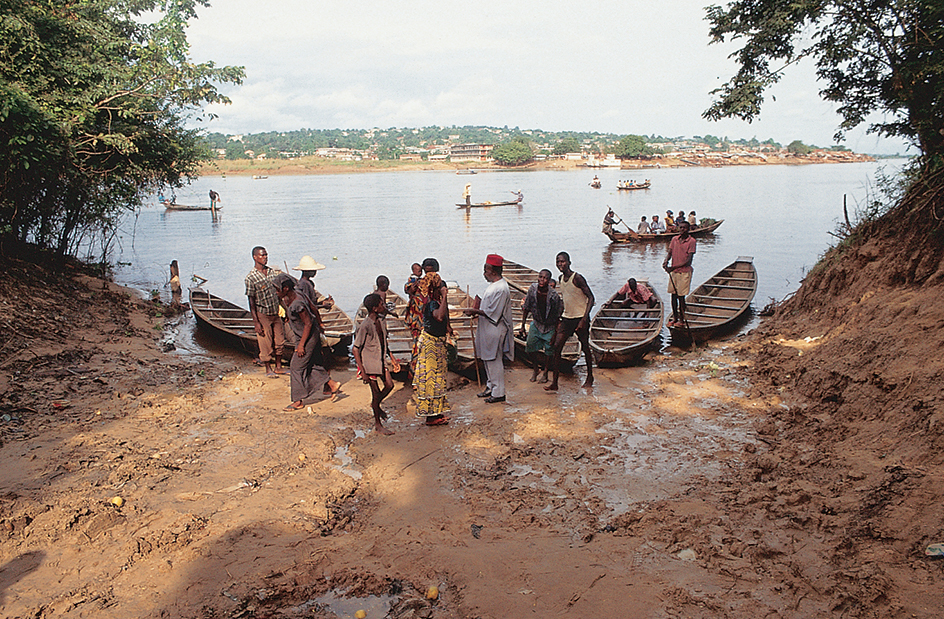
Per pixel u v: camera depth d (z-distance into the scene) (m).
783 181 77.69
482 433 7.30
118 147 12.24
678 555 4.78
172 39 12.84
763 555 4.65
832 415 6.98
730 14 11.56
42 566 4.43
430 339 7.39
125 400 8.00
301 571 4.51
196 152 17.06
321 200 55.22
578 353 9.98
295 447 6.79
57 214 14.02
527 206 45.28
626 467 6.37
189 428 7.26
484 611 4.11
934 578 3.99
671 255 11.74
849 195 51.75
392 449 6.91
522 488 5.97
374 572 4.53
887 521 4.65
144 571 4.45
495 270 8.23
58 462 6.04
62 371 8.68
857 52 10.51
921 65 9.52
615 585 4.38
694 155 178.12
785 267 19.61
